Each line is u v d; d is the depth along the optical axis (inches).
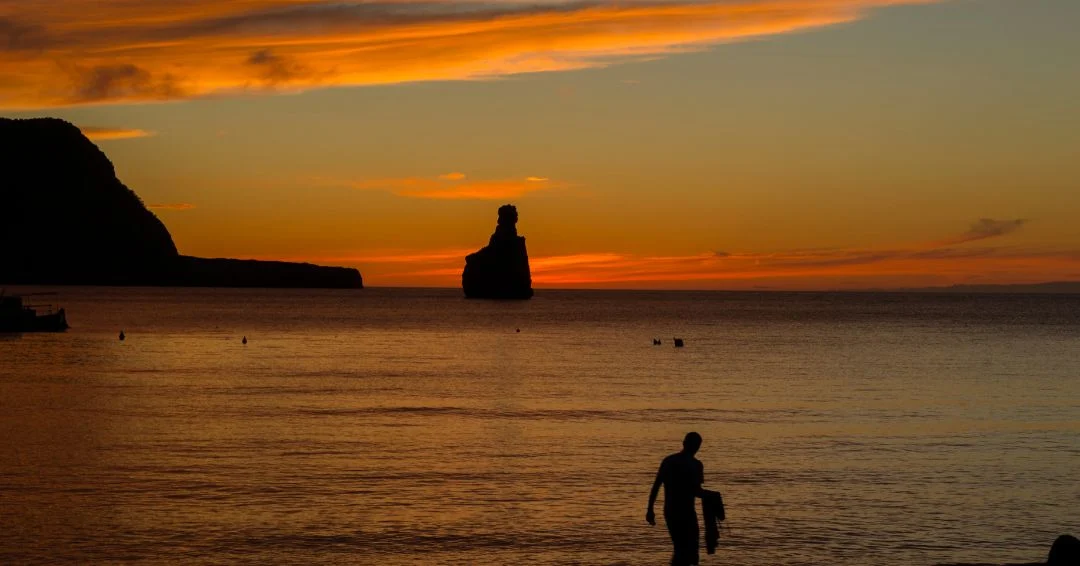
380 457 1089.4
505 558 703.1
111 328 4382.4
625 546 735.1
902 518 829.2
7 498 858.8
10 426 1309.1
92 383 1961.1
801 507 864.9
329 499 871.1
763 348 3405.5
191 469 1002.1
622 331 4692.4
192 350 3061.0
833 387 2005.4
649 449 1166.3
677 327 5088.6
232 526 774.5
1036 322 5772.6
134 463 1032.2
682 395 1829.5
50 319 3996.1
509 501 871.7
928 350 3287.4
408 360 2768.2
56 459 1050.7
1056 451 1175.0
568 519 810.8
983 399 1780.3
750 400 1749.5
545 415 1501.0
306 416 1455.5
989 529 798.5
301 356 2888.8
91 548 711.1
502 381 2113.7
